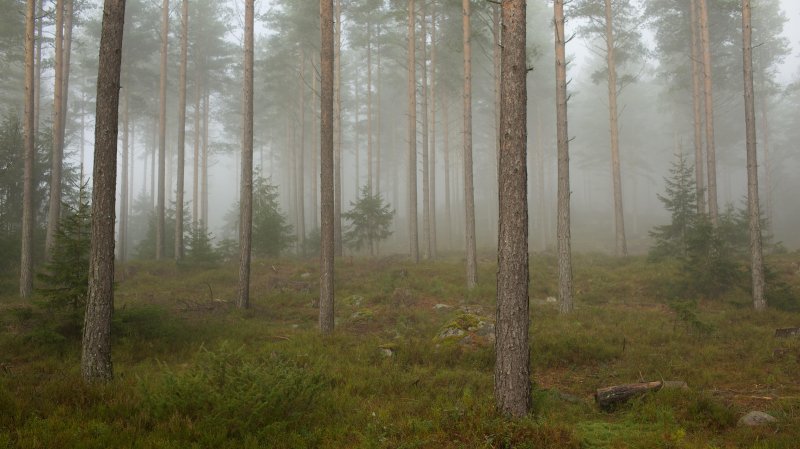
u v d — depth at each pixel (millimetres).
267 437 5723
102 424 5742
